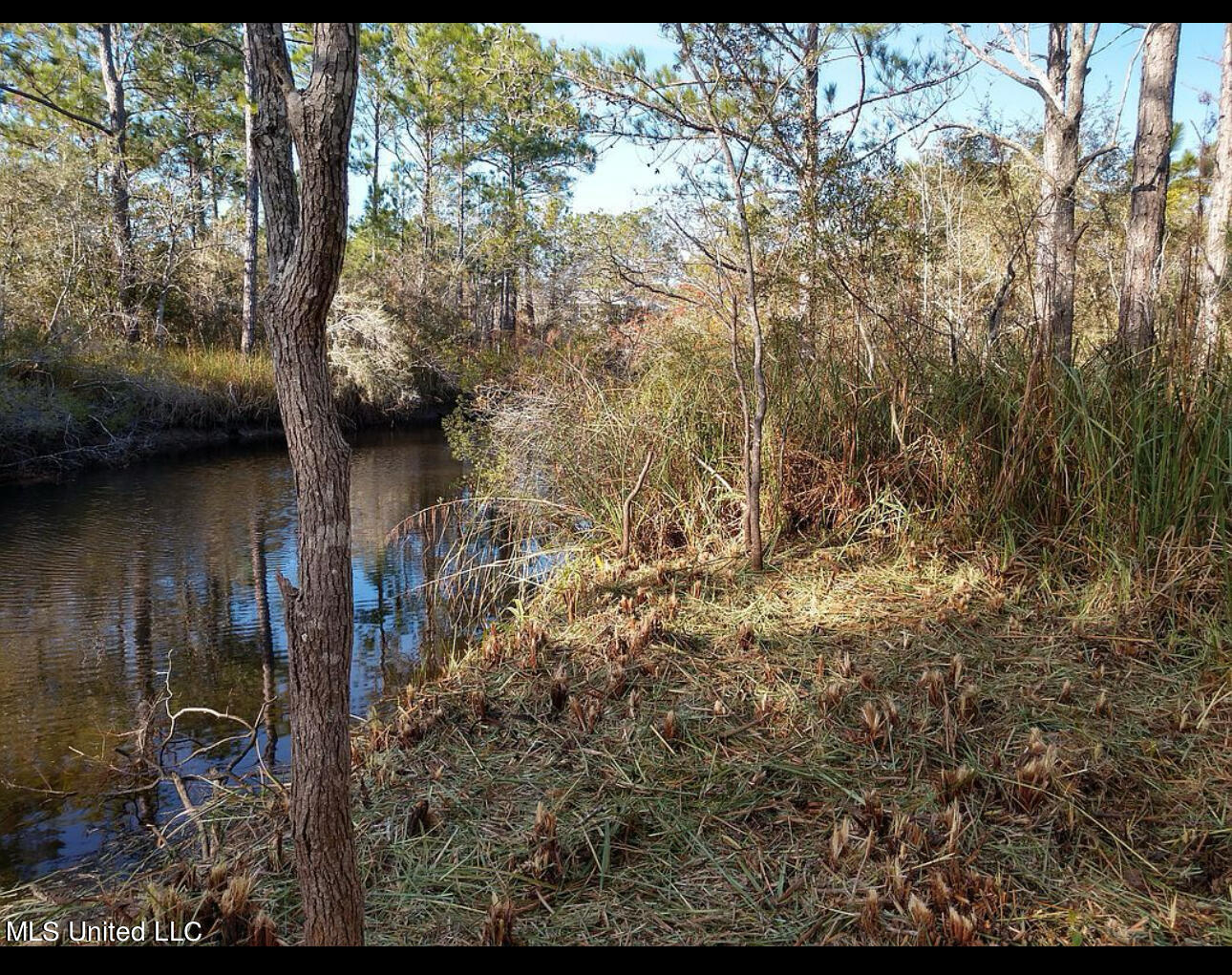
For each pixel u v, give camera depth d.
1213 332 4.43
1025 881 2.22
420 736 3.22
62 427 11.95
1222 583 3.61
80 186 14.94
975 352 5.28
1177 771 2.66
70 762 3.50
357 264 23.28
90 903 2.44
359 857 2.48
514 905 2.24
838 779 2.70
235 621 5.50
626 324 7.77
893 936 2.04
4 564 6.91
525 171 24.59
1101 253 9.00
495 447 7.24
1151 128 6.55
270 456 13.33
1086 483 4.23
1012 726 2.92
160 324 17.08
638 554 5.14
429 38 18.89
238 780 3.28
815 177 5.42
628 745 3.00
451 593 5.87
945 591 4.11
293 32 3.22
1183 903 2.12
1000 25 8.92
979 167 7.15
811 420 5.27
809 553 4.76
